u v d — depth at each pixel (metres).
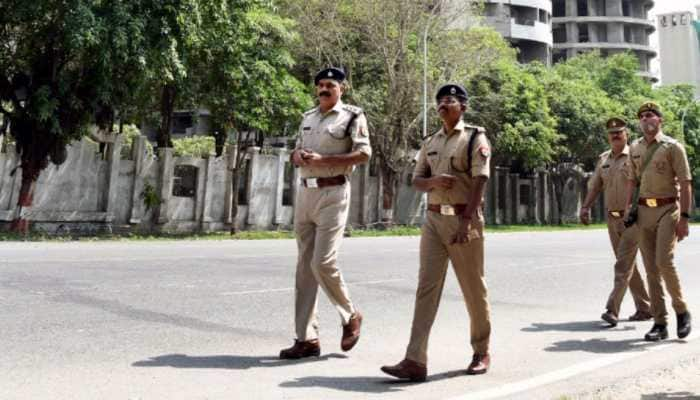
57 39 16.56
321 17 25.86
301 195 4.71
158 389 3.81
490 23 53.34
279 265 11.09
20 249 13.01
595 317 6.86
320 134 4.68
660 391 4.01
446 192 4.19
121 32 15.25
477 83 31.86
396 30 25.91
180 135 39.75
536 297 8.27
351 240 20.41
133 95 18.12
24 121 17.50
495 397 3.81
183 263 10.91
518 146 31.78
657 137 5.79
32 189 17.73
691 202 5.64
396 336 5.64
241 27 19.33
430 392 3.90
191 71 19.81
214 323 5.91
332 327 5.94
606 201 6.79
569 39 68.00
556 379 4.27
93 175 19.47
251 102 20.55
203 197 22.23
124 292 7.46
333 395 3.79
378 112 26.81
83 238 17.47
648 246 5.82
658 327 5.73
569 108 36.97
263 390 3.85
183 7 16.53
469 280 4.28
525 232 29.19
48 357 4.50
